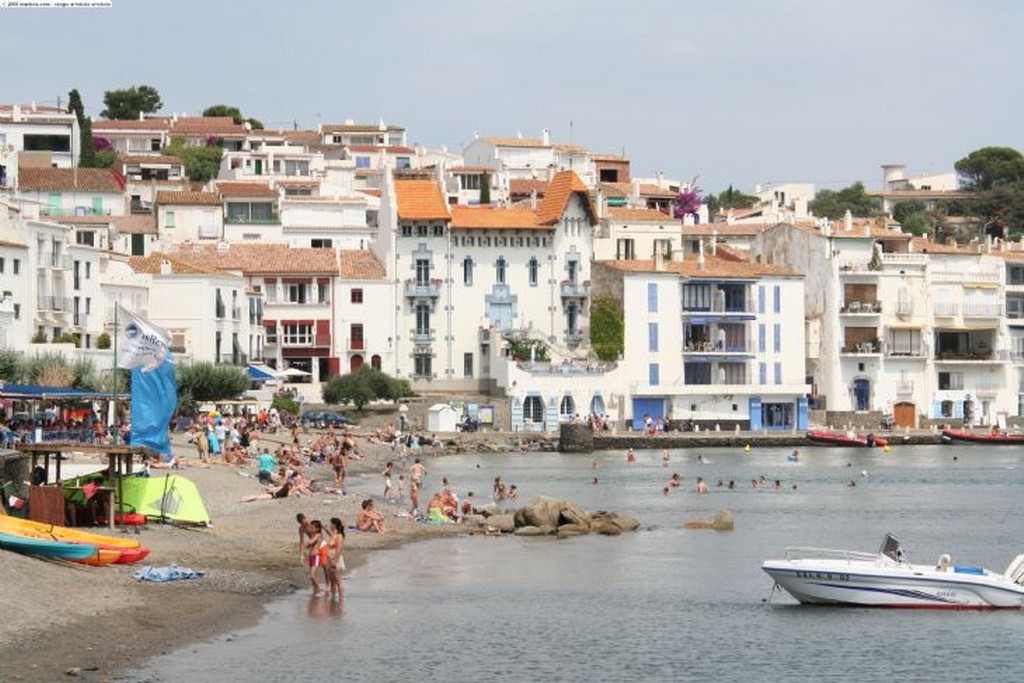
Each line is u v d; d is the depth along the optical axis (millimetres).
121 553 96250
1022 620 94000
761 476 197625
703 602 99750
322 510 137250
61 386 161375
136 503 113062
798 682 79625
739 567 115312
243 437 191500
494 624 91062
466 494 168500
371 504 131625
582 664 81938
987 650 86312
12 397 139375
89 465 130625
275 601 93125
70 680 71250
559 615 94375
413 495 144500
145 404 113812
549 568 113438
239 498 140500
